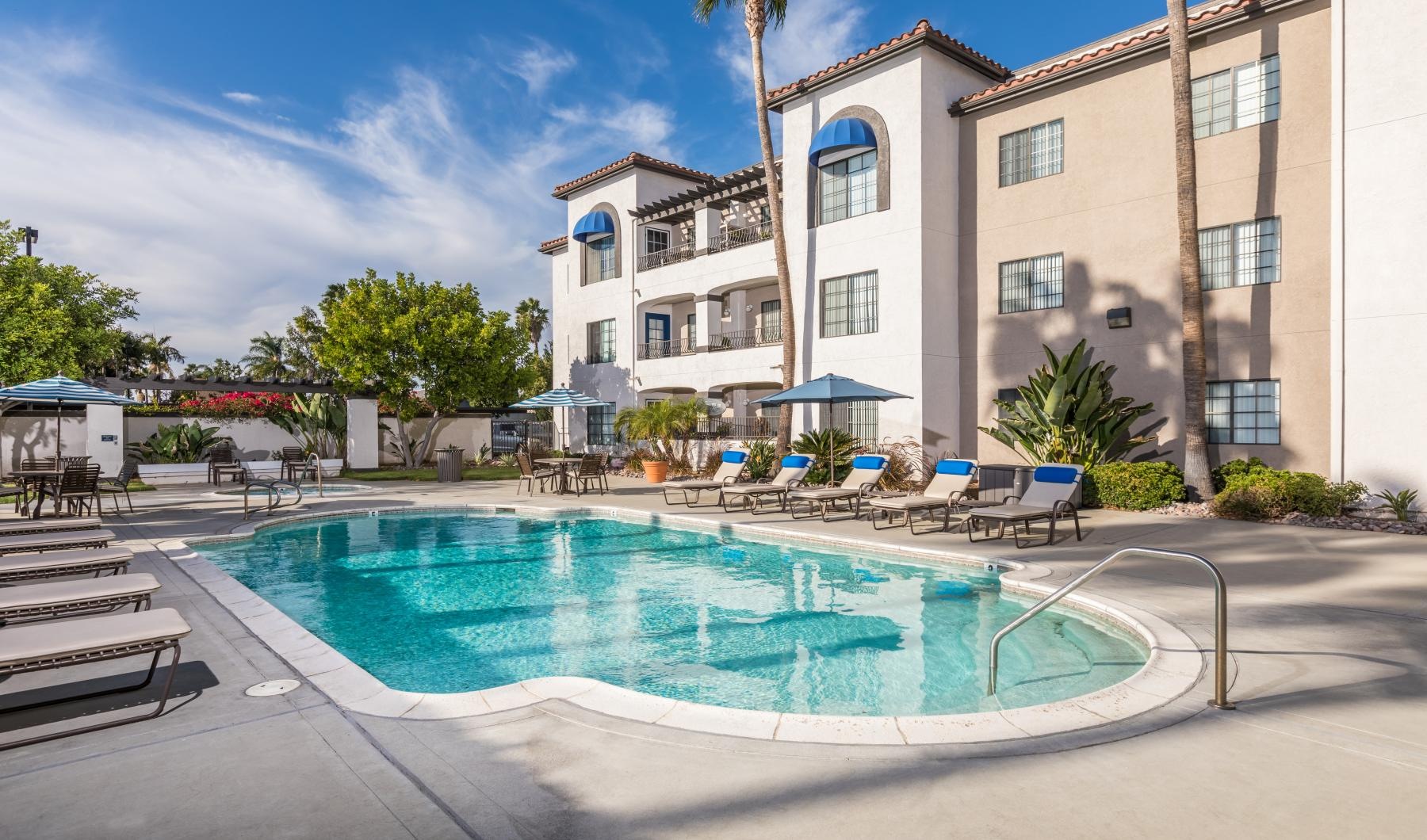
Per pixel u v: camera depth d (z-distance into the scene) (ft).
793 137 70.03
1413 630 19.62
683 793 11.15
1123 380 54.03
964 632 23.84
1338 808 10.50
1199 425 44.88
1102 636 22.40
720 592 30.17
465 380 86.02
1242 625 20.21
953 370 62.95
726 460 58.44
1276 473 41.39
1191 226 44.78
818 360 68.18
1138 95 53.06
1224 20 48.11
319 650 19.04
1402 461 39.52
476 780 11.64
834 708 17.51
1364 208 40.81
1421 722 13.56
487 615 26.96
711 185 78.33
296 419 91.71
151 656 18.47
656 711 14.38
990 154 61.41
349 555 38.63
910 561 34.65
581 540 42.50
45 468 55.57
